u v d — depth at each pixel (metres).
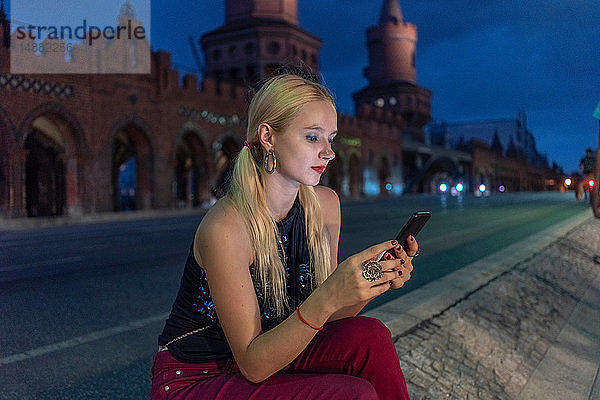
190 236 11.76
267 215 1.28
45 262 7.89
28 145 22.72
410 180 59.22
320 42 45.16
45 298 5.25
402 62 65.75
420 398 2.37
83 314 4.57
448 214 19.38
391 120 52.56
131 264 7.54
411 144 56.09
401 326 3.09
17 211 19.23
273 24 42.44
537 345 3.47
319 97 1.24
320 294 1.09
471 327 3.40
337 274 1.08
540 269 5.69
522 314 4.00
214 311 1.30
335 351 1.26
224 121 30.34
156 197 26.12
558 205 27.22
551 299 4.68
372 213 20.73
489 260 5.71
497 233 11.88
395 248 1.12
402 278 1.14
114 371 3.13
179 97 27.48
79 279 6.35
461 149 73.19
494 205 27.86
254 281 1.28
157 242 10.53
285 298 1.33
